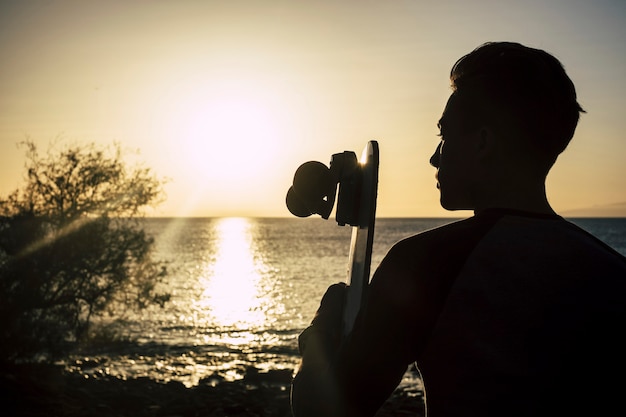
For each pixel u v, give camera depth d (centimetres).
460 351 132
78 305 1669
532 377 128
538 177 147
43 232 1586
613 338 129
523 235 137
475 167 149
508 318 131
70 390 1359
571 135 147
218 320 3669
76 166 1611
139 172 1644
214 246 14088
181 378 1988
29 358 1585
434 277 136
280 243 15475
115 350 2433
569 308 130
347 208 163
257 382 1858
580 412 129
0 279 1544
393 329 136
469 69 150
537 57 145
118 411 1193
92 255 1605
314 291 5319
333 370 142
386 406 1122
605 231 17788
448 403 133
